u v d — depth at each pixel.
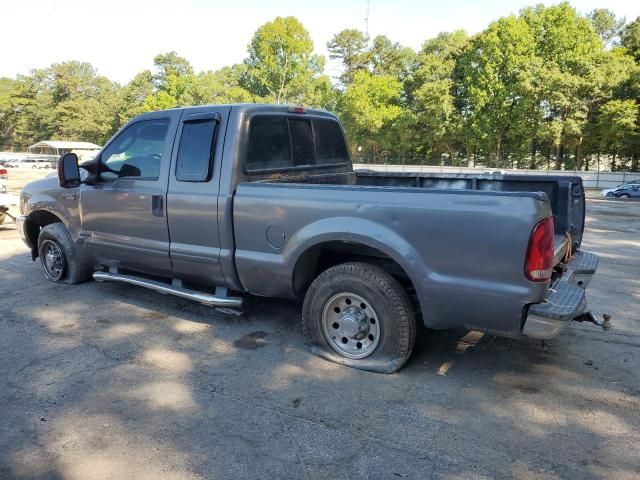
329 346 3.99
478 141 41.41
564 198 4.41
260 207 4.03
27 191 6.09
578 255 4.63
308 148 5.09
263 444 2.93
